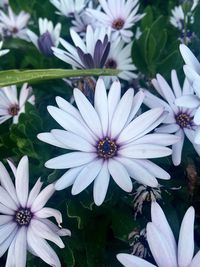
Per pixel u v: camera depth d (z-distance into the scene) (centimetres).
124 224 10
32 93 13
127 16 14
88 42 12
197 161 10
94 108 9
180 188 10
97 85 9
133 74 13
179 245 8
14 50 15
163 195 10
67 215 10
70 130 9
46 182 10
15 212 9
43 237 9
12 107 12
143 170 9
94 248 10
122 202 10
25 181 9
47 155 10
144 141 9
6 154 11
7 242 9
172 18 15
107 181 9
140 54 13
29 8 16
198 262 8
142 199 10
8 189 9
